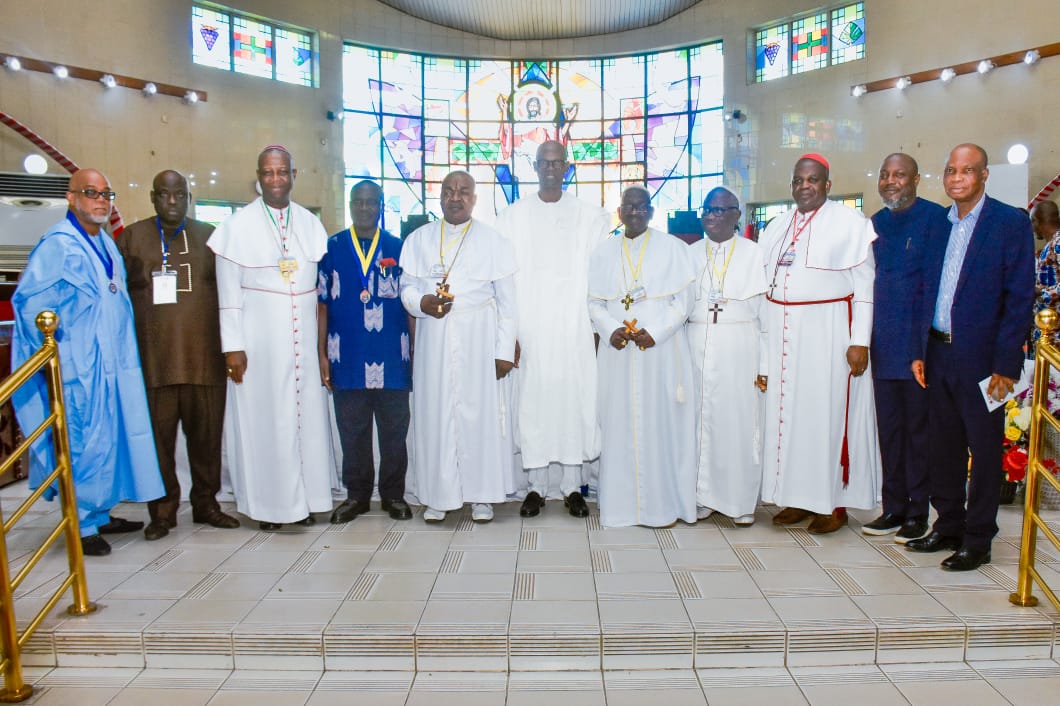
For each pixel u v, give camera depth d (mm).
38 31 9625
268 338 3520
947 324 3131
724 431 3686
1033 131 9477
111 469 3346
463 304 3662
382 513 3971
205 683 2518
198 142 11352
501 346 3691
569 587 2936
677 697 2406
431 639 2564
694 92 13547
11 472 4758
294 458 3588
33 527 3818
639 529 3676
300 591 2922
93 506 3295
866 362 3426
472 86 14273
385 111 13695
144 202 10766
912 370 3248
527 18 13750
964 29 10023
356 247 3740
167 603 2822
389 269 3730
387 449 3869
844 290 3488
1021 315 2941
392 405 3814
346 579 3035
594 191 14320
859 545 3426
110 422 3342
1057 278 4402
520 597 2846
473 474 3715
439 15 13711
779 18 12227
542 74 14383
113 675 2574
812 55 12000
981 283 3018
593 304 3781
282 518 3592
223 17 11703
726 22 12891
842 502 3611
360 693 2447
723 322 3672
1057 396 3936
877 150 11086
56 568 3229
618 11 13508
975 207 3119
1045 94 9344
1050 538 2586
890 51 10852
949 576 3033
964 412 3086
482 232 3754
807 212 3596
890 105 10891
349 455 3859
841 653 2588
